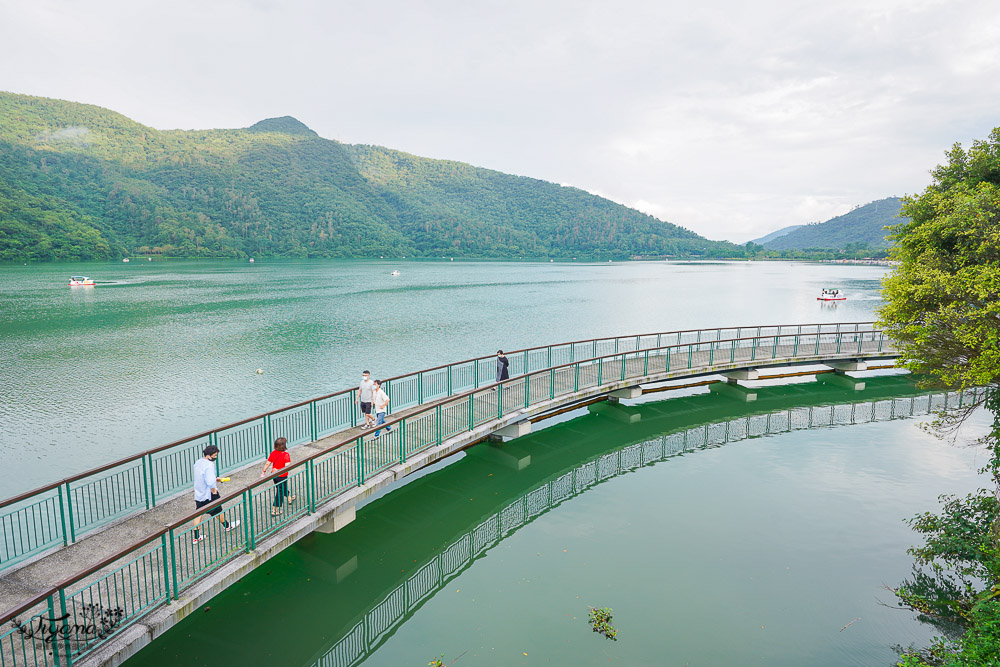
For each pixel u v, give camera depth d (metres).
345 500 14.18
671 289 111.50
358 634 11.49
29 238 169.12
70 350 42.53
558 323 59.50
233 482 14.74
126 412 27.61
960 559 12.91
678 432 24.36
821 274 180.75
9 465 21.23
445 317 63.62
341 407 28.08
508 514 16.92
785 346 33.72
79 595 9.98
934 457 21.05
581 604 12.16
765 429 24.69
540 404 22.38
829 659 10.38
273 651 11.05
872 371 36.03
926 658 10.29
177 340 47.03
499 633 11.21
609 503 17.42
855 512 16.61
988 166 13.22
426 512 17.19
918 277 12.53
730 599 12.30
